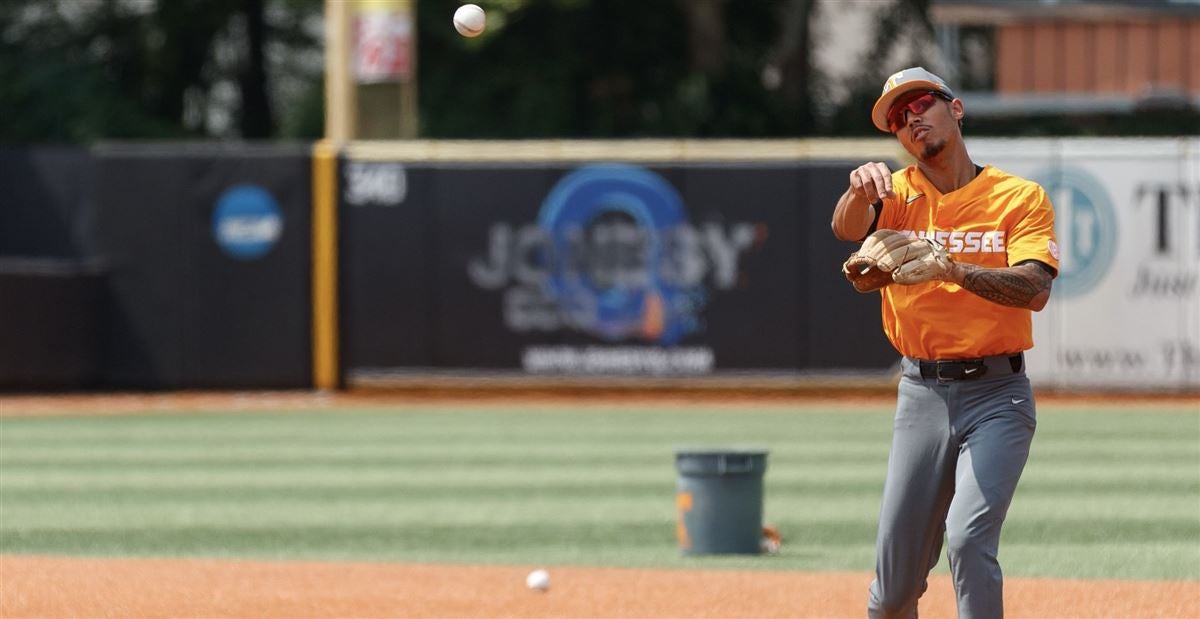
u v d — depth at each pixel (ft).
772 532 127.54
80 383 273.13
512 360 269.23
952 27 350.64
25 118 411.34
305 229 271.49
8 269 266.77
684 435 214.07
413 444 206.59
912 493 72.95
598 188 266.98
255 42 443.32
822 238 262.06
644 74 417.69
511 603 104.73
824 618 99.60
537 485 168.25
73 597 106.42
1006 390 71.46
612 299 266.98
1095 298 255.09
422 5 400.26
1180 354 253.65
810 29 436.76
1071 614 99.96
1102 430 213.87
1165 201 253.03
